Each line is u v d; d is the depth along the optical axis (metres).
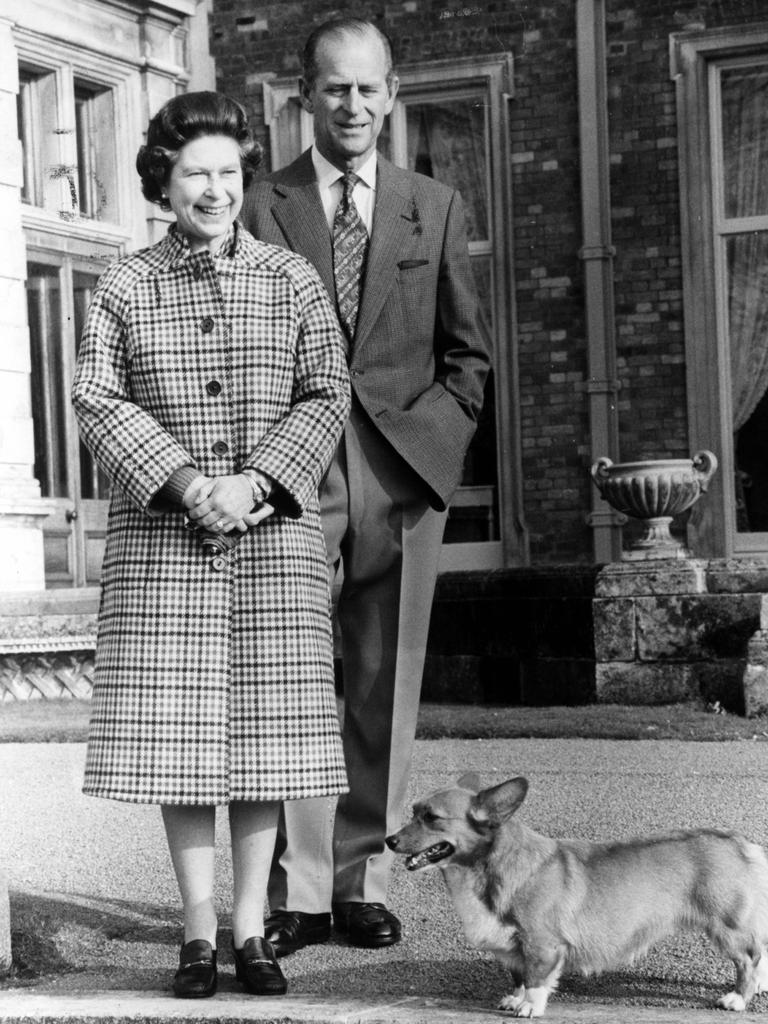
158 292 3.70
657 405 12.79
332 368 3.76
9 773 7.54
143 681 3.56
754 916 3.46
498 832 3.38
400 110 13.62
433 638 10.71
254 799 3.56
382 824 4.25
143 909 4.59
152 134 3.71
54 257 13.06
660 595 9.41
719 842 3.50
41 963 4.00
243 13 14.01
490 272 13.30
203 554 3.59
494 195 13.22
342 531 4.28
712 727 8.18
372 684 4.29
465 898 3.39
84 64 13.24
